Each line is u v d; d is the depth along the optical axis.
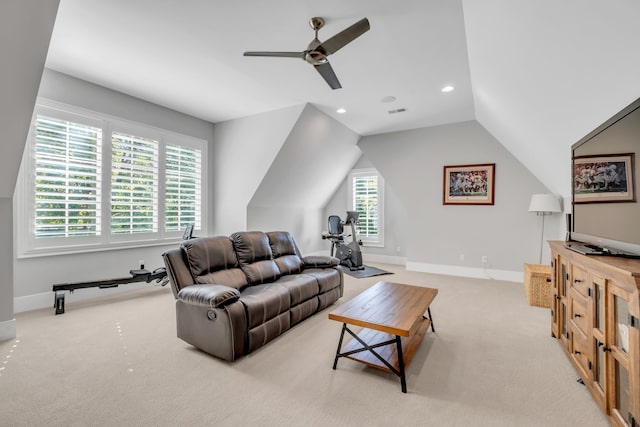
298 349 2.37
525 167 4.50
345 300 3.69
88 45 2.74
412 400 1.75
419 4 2.16
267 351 2.34
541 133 2.97
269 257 3.38
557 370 2.07
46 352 2.28
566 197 3.79
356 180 6.63
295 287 2.82
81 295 3.57
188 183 4.78
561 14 1.48
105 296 3.73
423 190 5.30
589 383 1.72
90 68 3.20
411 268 5.43
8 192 2.46
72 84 3.40
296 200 5.92
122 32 2.53
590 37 1.48
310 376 1.99
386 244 6.31
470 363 2.17
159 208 4.32
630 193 1.56
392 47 2.73
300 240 6.29
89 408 1.65
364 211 6.54
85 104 3.51
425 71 3.20
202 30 2.49
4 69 1.89
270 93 3.83
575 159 2.33
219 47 2.76
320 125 4.73
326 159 5.59
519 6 1.65
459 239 5.02
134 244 4.02
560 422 1.57
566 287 2.21
